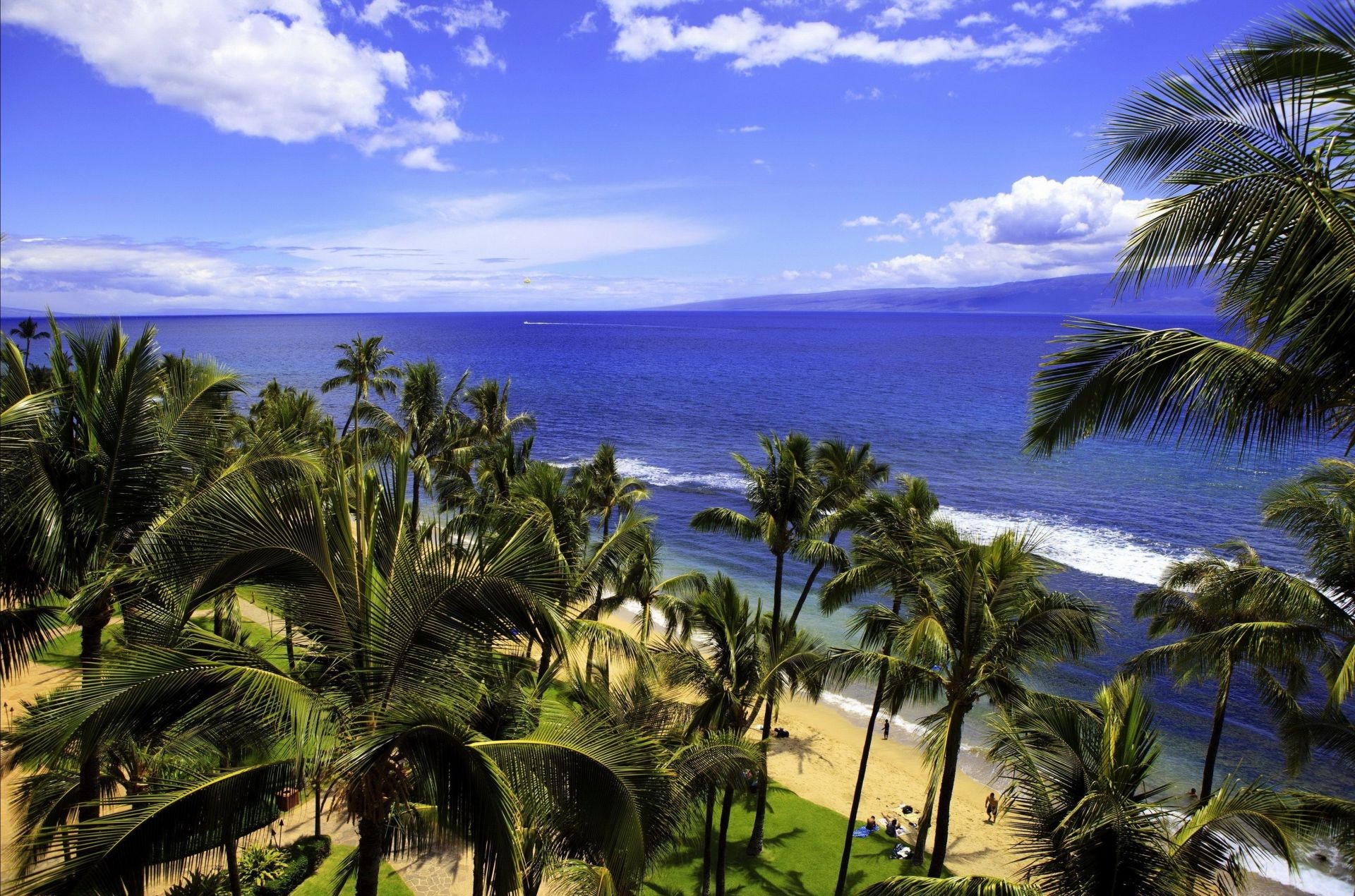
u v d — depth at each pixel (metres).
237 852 16.98
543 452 81.25
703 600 17.73
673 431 93.06
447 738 7.58
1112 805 9.18
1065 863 9.70
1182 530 50.47
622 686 15.44
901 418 99.75
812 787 25.00
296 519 8.27
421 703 7.50
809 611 40.41
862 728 29.44
